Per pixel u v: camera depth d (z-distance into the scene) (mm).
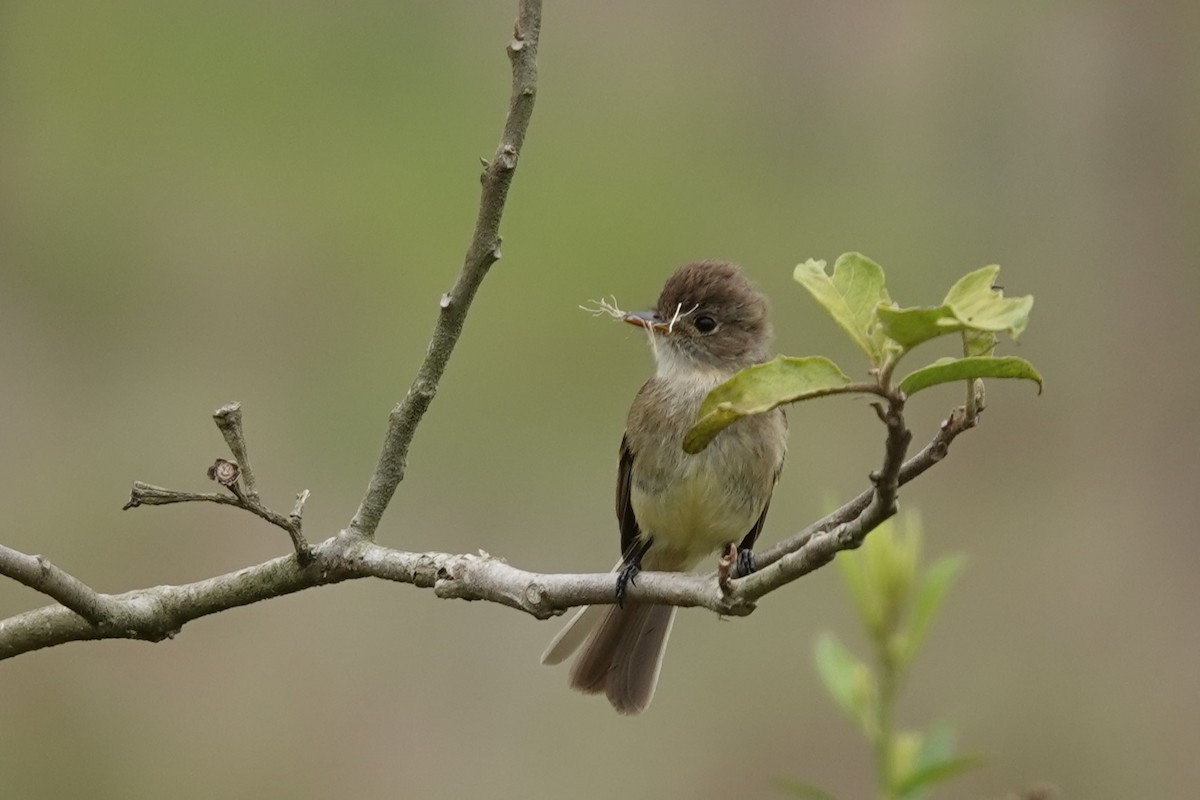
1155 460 13359
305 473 13055
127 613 5730
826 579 12414
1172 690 12133
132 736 11625
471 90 15172
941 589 6562
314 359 13711
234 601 5871
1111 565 12797
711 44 15891
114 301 13688
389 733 12023
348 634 12367
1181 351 13852
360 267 14078
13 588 11781
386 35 15352
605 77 15648
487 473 13367
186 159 14398
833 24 15742
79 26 14664
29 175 14117
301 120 14812
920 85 15305
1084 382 13797
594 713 12219
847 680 6672
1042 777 11875
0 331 13406
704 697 12180
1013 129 14930
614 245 14539
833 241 14695
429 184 14547
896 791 6449
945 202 14883
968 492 13312
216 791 11617
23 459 12805
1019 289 14375
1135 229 14398
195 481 12797
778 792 11852
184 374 13445
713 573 5719
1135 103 14719
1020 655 12383
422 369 5859
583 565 12969
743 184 15055
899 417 4480
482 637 12477
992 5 15219
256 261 13984
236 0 15117
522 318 14102
